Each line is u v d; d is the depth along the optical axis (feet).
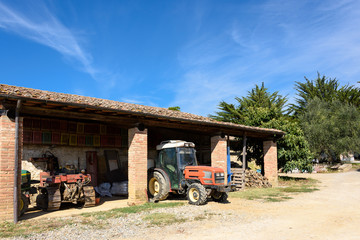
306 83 125.90
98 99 40.19
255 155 59.11
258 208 27.09
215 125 37.06
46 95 28.63
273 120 58.85
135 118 30.19
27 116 33.09
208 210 25.85
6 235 17.95
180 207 27.30
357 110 101.45
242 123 65.51
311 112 102.68
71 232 18.70
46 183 27.91
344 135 93.97
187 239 17.12
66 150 36.58
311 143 95.50
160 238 17.33
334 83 121.39
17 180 22.34
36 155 33.91
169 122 34.04
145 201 29.73
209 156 49.32
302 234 18.21
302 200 32.14
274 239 17.13
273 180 48.65
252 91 111.45
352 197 34.53
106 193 36.40
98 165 38.58
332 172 82.79
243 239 17.11
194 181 30.48
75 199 27.81
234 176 45.57
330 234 18.24
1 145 21.81
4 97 20.72
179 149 31.94
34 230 19.16
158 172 32.09
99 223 21.12
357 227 20.02
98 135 39.52
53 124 35.24
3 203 21.54
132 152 30.25
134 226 20.18
